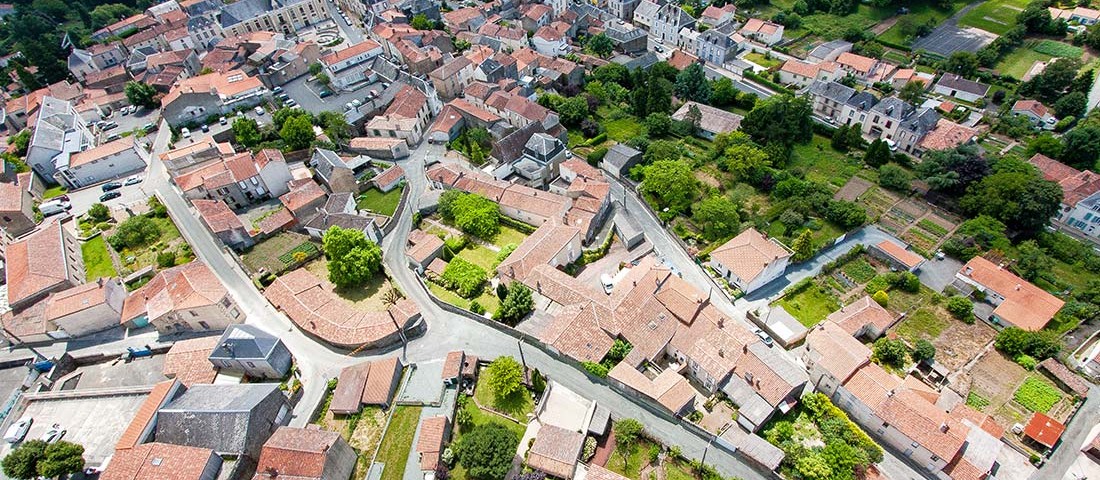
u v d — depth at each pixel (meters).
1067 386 78.25
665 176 111.12
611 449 70.88
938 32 192.38
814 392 79.12
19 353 87.19
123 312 90.44
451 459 68.69
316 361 84.12
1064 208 112.88
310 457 64.56
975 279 93.56
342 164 118.69
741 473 68.31
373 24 187.62
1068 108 143.50
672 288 88.25
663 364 83.38
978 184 111.56
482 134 135.38
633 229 105.62
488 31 186.00
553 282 90.75
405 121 136.62
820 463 66.31
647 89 145.00
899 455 72.00
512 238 108.12
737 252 95.62
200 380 80.12
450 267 97.44
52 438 73.62
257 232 107.56
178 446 66.31
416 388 78.44
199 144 125.88
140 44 187.50
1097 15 179.38
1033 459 70.44
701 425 73.25
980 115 148.50
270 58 164.38
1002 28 189.12
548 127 135.12
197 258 103.56
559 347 80.38
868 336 88.12
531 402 75.69
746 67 178.38
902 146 136.50
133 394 77.94
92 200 120.12
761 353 77.69
